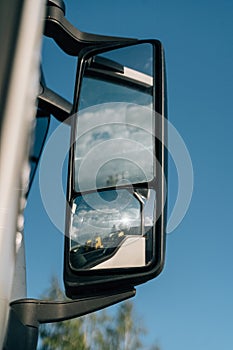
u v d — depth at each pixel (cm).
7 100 191
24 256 259
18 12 199
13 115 190
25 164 193
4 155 188
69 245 232
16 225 193
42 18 203
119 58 258
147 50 256
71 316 237
